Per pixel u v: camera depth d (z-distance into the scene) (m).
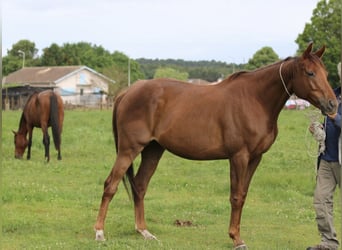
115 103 7.86
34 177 12.77
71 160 15.91
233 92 7.12
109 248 6.89
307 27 62.97
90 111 47.66
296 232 8.30
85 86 71.56
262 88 7.02
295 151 18.19
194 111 7.20
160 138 7.41
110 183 7.53
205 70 126.12
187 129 7.20
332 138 6.76
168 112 7.33
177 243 7.38
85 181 12.48
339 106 6.86
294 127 26.95
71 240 7.39
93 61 95.06
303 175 13.01
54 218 8.72
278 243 7.63
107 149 18.61
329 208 6.90
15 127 24.78
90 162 15.52
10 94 56.44
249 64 85.25
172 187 11.89
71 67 71.62
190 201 10.35
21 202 9.67
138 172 7.91
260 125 6.96
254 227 8.56
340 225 8.62
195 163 15.59
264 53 84.69
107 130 25.55
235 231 7.12
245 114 6.96
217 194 11.34
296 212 9.65
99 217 7.52
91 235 7.75
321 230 6.95
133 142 7.46
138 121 7.44
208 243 7.48
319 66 6.69
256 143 6.97
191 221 8.79
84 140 20.97
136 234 7.79
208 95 7.23
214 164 15.36
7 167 14.08
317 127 6.86
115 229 8.05
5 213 8.78
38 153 17.38
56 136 15.48
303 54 6.74
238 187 7.05
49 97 15.38
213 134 7.10
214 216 9.27
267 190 11.62
